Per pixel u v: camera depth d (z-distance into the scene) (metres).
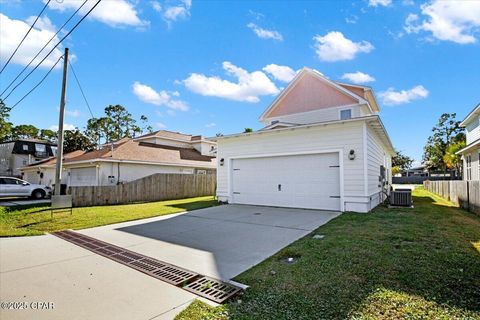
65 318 2.64
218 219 8.12
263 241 5.45
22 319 2.62
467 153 17.08
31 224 7.82
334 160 9.27
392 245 4.63
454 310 2.52
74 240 5.91
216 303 2.89
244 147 11.48
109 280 3.60
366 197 8.56
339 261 3.89
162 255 4.69
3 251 5.09
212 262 4.26
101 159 15.85
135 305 2.88
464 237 5.17
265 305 2.76
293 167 10.16
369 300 2.74
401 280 3.19
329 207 9.29
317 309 2.62
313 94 15.21
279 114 16.27
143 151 19.55
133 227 7.20
